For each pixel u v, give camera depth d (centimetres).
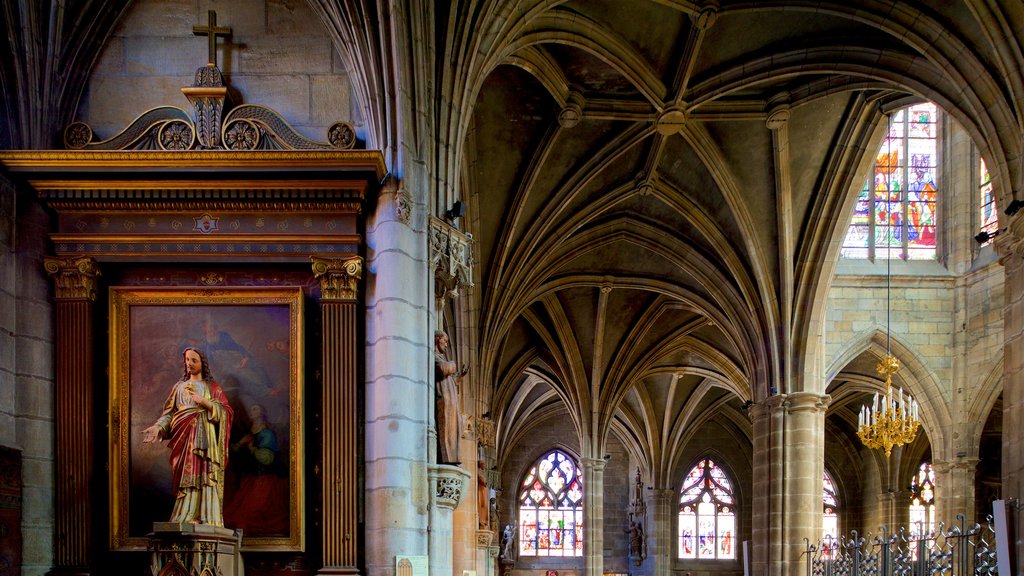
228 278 1092
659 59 1886
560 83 1922
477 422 2241
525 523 4528
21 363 1047
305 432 1063
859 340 2973
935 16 1583
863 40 1794
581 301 3111
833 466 4181
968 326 2966
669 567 4188
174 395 992
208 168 1048
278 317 1080
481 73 1383
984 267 2909
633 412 4256
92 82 1125
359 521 1038
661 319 3309
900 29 1630
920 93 1739
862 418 2558
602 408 3322
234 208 1077
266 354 1075
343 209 1072
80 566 1033
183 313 1084
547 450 4584
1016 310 1405
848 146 2186
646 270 2841
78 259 1066
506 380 3416
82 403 1059
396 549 1025
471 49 1298
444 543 1115
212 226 1076
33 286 1065
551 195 2280
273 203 1070
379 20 1090
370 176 1064
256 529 1041
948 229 3070
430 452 1113
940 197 3120
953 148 3083
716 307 2772
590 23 1750
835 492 4178
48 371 1062
